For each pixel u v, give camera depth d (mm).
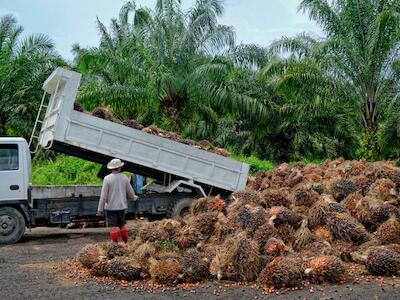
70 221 11789
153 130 12273
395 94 21484
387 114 21906
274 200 9664
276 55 23156
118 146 11422
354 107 22562
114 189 9320
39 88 28344
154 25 24344
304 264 6848
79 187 11961
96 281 7238
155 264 7105
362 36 21703
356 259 7523
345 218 8219
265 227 7992
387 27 20719
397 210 8781
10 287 7129
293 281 6539
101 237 11992
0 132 28688
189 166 12055
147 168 12094
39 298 6527
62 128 10953
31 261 9000
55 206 11688
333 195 10266
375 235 8180
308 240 7934
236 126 31391
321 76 21984
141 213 12477
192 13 24406
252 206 8812
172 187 12016
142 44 24375
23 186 11156
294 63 22281
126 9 27500
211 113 25281
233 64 24344
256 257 7012
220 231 8281
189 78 23188
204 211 9852
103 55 23250
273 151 30453
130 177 13055
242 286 6738
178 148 11898
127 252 7773
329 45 21672
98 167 20234
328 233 8195
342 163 14258
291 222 8227
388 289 6348
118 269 7238
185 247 8141
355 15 21656
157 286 6875
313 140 27641
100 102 22922
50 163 21953
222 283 6918
